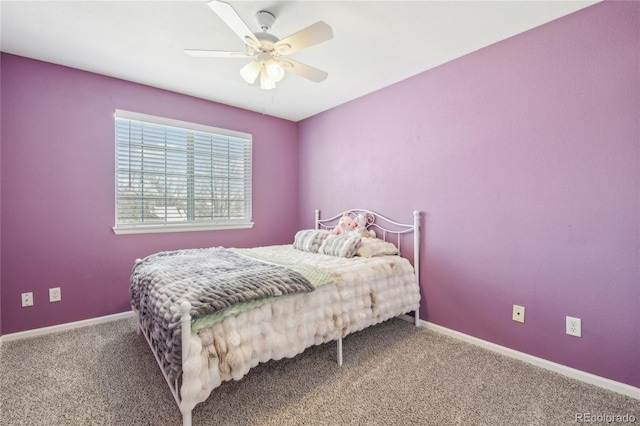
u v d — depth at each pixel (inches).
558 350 75.3
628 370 65.8
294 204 161.9
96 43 85.3
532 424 57.1
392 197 115.0
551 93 75.5
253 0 67.3
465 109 92.7
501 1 67.7
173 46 86.9
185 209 126.1
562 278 74.6
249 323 60.1
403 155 110.8
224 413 59.4
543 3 68.6
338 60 95.2
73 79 100.3
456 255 95.9
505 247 84.6
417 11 71.2
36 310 95.0
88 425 56.0
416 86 105.8
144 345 88.1
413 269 104.7
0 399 63.3
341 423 57.0
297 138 163.0
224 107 135.3
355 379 71.7
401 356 83.1
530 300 80.0
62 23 75.6
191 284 63.4
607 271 68.2
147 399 63.6
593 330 70.1
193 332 52.0
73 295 101.2
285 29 78.4
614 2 66.4
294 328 67.3
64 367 75.9
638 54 63.9
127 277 111.4
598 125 68.9
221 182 136.6
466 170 92.9
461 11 71.2
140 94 113.0
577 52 71.4
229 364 54.6
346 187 134.4
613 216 67.2
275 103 135.2
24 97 92.5
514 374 74.1
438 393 66.3
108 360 79.5
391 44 86.0
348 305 80.1
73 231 101.0
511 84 82.6
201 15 72.6
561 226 74.5
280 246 132.6
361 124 126.7
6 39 83.0
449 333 97.7
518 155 81.6
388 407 61.6
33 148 94.0
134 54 91.4
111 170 107.7
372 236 118.6
